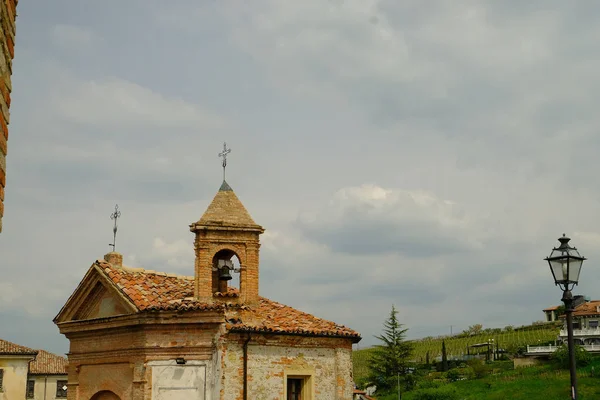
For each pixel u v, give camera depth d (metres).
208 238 29.31
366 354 144.25
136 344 26.62
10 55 8.70
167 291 28.72
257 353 27.44
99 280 28.61
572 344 17.27
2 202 8.38
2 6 7.97
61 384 79.25
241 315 28.70
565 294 17.58
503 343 140.25
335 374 29.81
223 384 26.19
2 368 71.00
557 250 17.88
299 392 29.03
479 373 102.44
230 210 30.25
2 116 8.30
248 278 30.00
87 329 28.72
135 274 29.64
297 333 28.22
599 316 124.12
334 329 29.84
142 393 26.03
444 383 100.69
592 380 85.06
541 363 104.25
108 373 27.97
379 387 106.06
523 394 82.88
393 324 108.19
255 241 30.27
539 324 157.88
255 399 26.95
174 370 26.33
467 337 157.38
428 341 162.38
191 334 26.62
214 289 30.70
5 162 8.53
